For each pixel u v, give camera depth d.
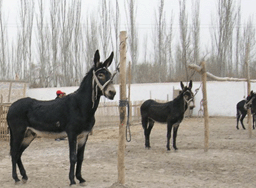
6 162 8.12
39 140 12.35
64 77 33.31
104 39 30.14
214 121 20.22
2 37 34.50
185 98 9.07
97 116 16.23
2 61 34.72
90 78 5.48
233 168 7.05
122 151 5.41
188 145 10.52
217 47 31.42
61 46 33.06
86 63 34.06
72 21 33.06
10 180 6.19
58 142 11.79
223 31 30.73
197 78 27.73
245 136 12.62
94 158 8.70
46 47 33.47
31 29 33.84
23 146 6.15
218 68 31.23
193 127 16.69
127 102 5.41
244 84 22.92
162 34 35.31
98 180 6.08
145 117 10.30
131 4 31.30
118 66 5.46
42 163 8.00
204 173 6.72
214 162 7.70
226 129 15.54
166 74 36.16
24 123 5.84
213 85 23.94
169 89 24.41
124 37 5.30
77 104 5.47
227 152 8.95
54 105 5.68
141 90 25.25
